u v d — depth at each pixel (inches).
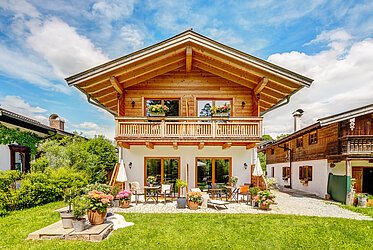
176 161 511.5
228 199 488.4
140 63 460.1
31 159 580.1
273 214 379.2
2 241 255.1
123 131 463.5
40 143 608.4
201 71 531.2
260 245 255.4
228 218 348.5
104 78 456.4
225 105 503.2
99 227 280.2
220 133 458.9
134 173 506.6
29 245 244.2
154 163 511.5
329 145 592.1
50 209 406.3
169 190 459.8
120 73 459.5
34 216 355.9
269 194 420.2
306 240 270.2
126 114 522.6
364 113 527.5
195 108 524.1
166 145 508.1
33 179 441.4
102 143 692.7
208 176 508.7
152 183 492.7
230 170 508.1
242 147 510.9
